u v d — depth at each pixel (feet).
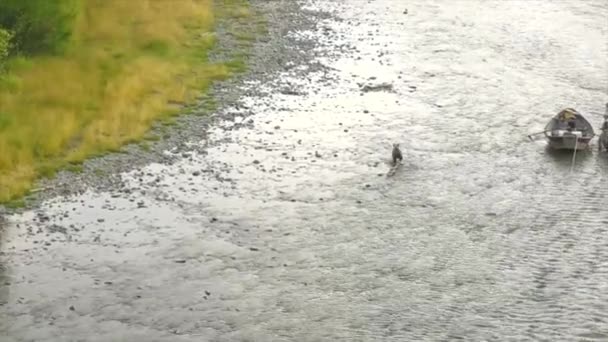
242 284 173.68
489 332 157.58
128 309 164.96
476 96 275.39
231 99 269.44
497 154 235.40
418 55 312.91
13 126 236.02
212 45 313.94
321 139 244.22
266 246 188.44
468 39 330.54
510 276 176.65
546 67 301.43
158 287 172.35
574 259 183.42
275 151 235.81
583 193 214.48
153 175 219.82
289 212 203.62
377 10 367.45
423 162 230.48
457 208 205.98
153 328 159.33
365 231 195.21
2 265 178.09
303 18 352.49
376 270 178.91
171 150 234.17
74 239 188.96
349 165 228.63
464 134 247.91
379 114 261.44
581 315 162.71
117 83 270.67
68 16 288.71
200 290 171.53
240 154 233.14
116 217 198.90
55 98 255.50
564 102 270.67
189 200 208.03
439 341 155.12
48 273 176.04
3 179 212.64
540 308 165.17
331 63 303.07
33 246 185.47
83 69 278.87
